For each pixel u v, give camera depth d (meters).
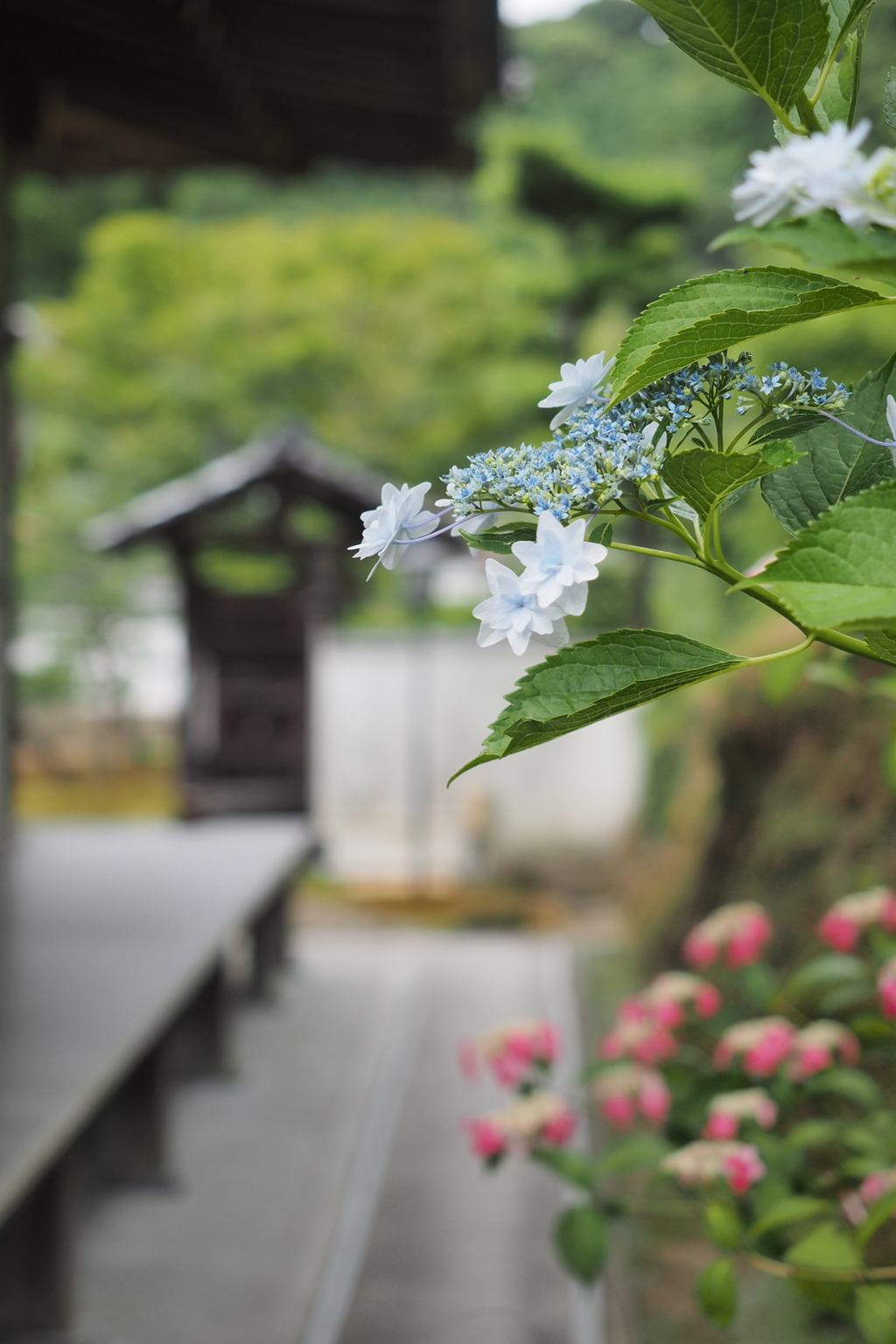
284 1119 3.97
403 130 4.73
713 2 0.54
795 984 2.04
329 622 8.02
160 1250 3.06
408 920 7.31
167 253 12.56
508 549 0.60
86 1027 2.69
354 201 16.27
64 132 5.29
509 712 0.56
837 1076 1.91
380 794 9.77
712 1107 1.85
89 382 12.50
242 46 3.97
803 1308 2.34
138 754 13.58
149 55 4.14
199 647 7.64
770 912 3.74
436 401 12.23
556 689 0.56
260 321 12.45
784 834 3.91
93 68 4.42
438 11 3.51
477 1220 3.20
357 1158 3.64
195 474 12.96
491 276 12.21
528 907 7.64
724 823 4.67
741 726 4.52
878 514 0.48
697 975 4.28
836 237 0.42
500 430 11.84
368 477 7.55
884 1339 1.29
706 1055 3.03
